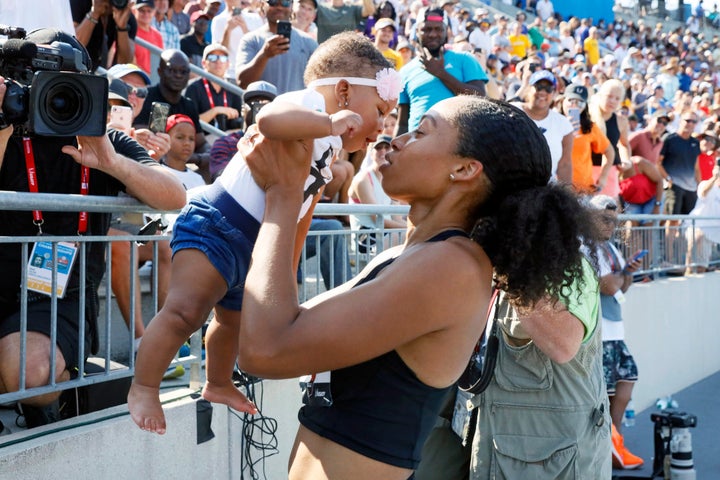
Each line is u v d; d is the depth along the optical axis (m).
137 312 3.82
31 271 2.93
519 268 1.80
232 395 2.51
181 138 5.27
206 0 9.62
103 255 3.34
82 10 5.50
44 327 3.03
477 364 3.02
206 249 2.14
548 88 6.51
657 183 8.86
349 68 2.22
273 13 6.59
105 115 2.56
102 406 3.29
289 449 3.91
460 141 1.84
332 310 1.69
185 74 5.84
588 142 7.48
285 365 1.70
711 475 5.75
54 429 2.90
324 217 5.67
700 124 12.71
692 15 27.28
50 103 2.48
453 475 3.44
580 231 1.84
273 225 1.80
